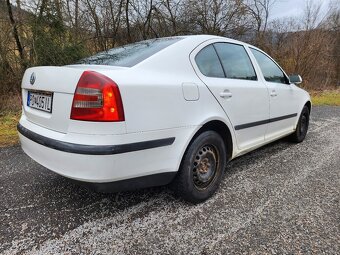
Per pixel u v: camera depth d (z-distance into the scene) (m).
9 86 7.89
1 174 3.38
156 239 2.20
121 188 2.23
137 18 12.77
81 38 10.41
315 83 15.68
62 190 2.97
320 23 15.43
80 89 2.08
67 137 2.14
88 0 11.12
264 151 4.41
